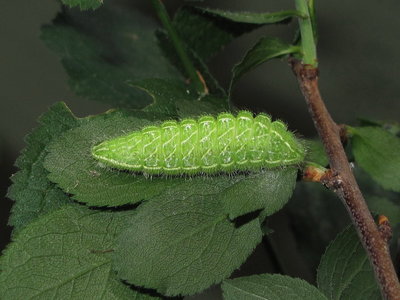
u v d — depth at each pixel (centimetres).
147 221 6
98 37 10
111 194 6
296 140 7
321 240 9
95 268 6
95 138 7
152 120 7
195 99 8
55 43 9
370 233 6
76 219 6
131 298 6
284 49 7
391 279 6
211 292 11
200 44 8
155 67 10
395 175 7
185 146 7
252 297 6
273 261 9
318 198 9
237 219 6
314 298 6
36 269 6
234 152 7
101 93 9
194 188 6
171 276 6
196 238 6
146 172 6
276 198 6
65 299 6
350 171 7
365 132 7
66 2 7
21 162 7
